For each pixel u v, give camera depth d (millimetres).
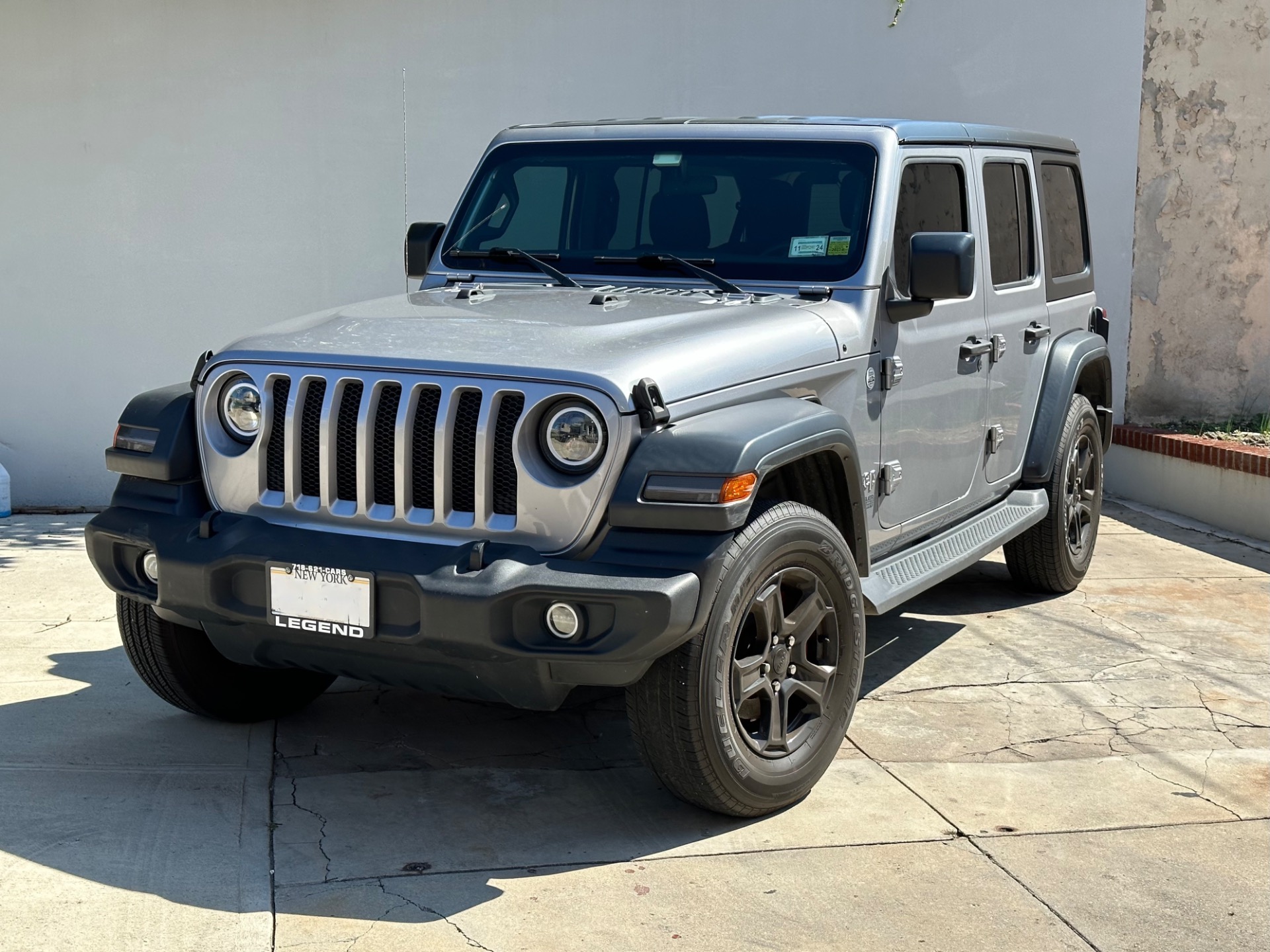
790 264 4582
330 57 8078
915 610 6254
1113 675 5328
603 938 3211
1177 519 8445
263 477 3830
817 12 8430
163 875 3469
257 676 4570
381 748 4441
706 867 3596
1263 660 5547
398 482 3613
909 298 4633
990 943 3229
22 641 5508
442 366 3578
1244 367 9148
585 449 3480
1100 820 3945
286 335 3928
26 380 8148
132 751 4320
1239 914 3395
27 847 3594
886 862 3643
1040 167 6191
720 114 8430
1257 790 4188
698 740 3592
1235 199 9008
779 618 3832
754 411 3758
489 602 3387
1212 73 8852
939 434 5109
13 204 7996
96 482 8281
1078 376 6246
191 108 8023
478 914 3312
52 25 7871
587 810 3957
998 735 4645
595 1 8234
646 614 3355
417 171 8250
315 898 3373
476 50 8188
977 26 8602
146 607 4238
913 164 4871
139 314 8164
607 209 4910
